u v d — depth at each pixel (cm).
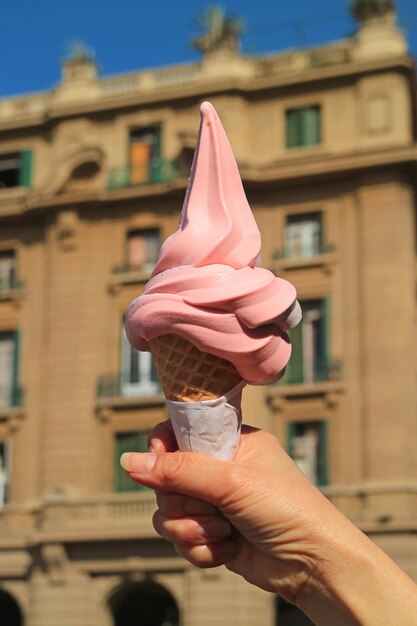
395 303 2900
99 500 2952
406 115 3052
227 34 3250
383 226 2962
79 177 3266
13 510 3062
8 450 3155
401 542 2703
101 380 3092
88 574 2933
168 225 3177
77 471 3020
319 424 2889
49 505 2972
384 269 2931
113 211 3234
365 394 2852
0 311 3297
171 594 2866
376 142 3038
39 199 3241
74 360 3123
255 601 2806
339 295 2964
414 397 2855
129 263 3192
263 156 3133
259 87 3156
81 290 3181
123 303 3162
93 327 3159
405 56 3042
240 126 3156
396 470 2769
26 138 3416
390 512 2723
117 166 3256
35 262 3306
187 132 3147
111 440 3033
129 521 2909
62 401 3097
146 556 2889
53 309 3195
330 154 3036
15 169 3444
